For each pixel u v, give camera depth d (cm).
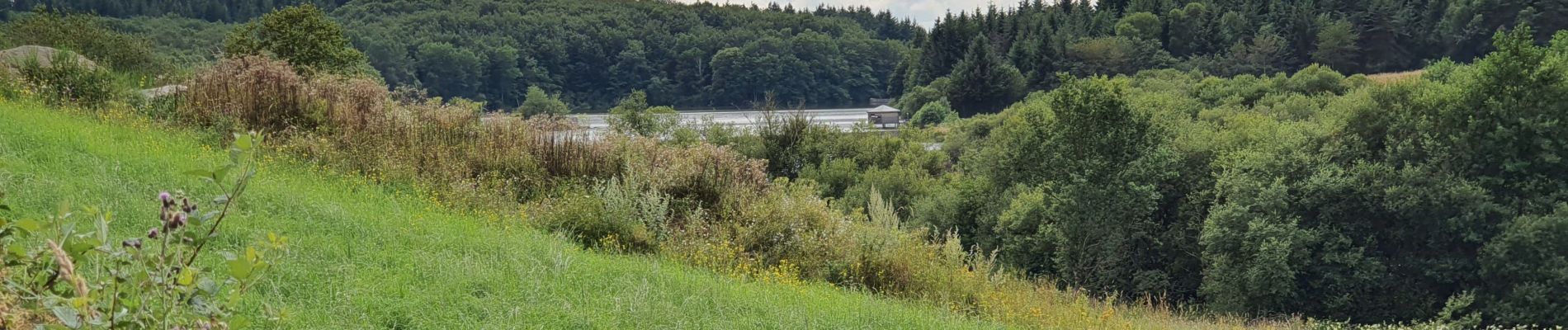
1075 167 3328
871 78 17762
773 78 15875
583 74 16325
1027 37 14438
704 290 637
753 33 18638
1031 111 3869
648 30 18150
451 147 1023
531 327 450
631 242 874
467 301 477
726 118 11031
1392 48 11906
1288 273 2631
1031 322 911
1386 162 2923
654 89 16100
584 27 17900
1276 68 11962
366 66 1853
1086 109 3347
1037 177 3488
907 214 3447
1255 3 14050
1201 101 6844
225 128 987
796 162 3616
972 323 782
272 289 418
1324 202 2869
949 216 3522
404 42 16025
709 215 1031
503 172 1008
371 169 908
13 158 601
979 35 13200
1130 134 3297
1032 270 3303
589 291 564
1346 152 3033
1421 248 2828
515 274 561
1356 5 12669
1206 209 3316
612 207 919
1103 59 12438
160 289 218
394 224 657
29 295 225
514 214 861
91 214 239
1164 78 9875
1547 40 10456
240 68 1152
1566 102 2653
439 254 570
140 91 1105
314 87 1118
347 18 18800
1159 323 1216
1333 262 2812
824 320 618
